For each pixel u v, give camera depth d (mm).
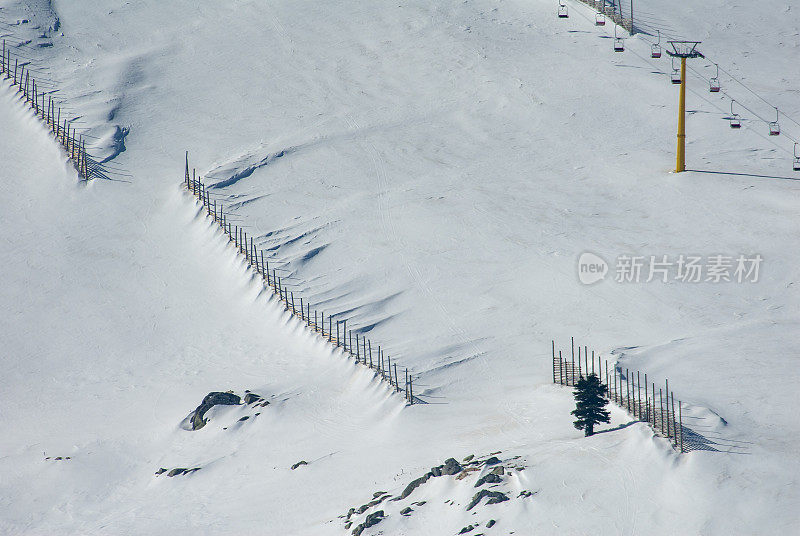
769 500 114938
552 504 121312
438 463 148375
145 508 162875
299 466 163625
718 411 146250
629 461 126812
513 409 165625
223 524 149875
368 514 134500
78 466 180500
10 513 168375
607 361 176750
